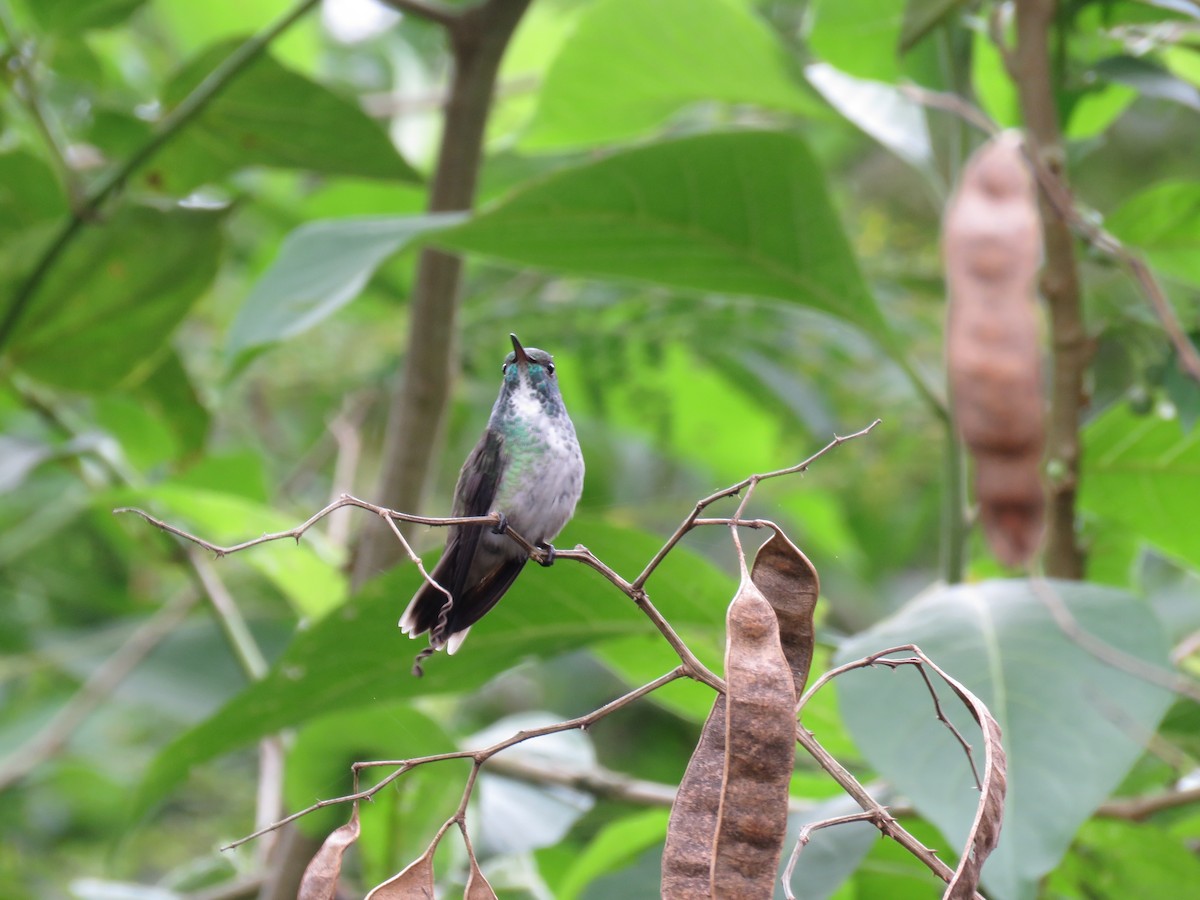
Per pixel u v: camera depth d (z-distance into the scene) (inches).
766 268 267.9
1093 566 312.2
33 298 327.3
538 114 340.5
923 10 247.6
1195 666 293.0
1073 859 243.0
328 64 576.4
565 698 600.7
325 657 234.5
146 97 471.8
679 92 329.1
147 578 530.0
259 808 343.0
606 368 382.0
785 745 128.0
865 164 623.2
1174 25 281.4
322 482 546.3
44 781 536.1
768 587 139.4
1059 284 246.2
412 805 258.8
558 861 331.6
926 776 181.3
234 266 515.2
